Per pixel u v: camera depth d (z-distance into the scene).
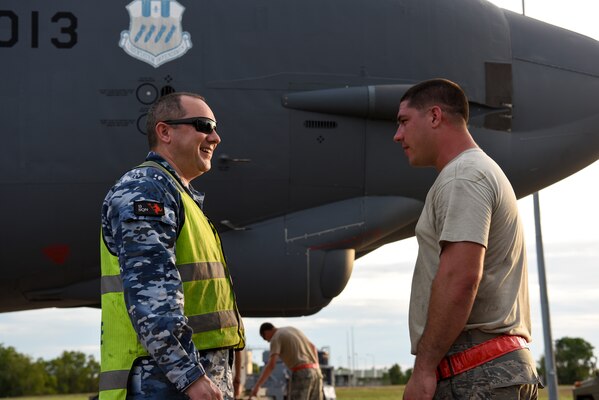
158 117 3.40
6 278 7.11
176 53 6.98
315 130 7.07
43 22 6.92
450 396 3.22
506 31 7.58
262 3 7.15
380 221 7.19
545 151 7.46
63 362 76.75
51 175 6.86
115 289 3.17
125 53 6.94
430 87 3.50
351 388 46.59
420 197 7.30
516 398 3.20
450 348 3.25
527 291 3.41
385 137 7.17
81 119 6.87
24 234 6.91
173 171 3.32
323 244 7.16
